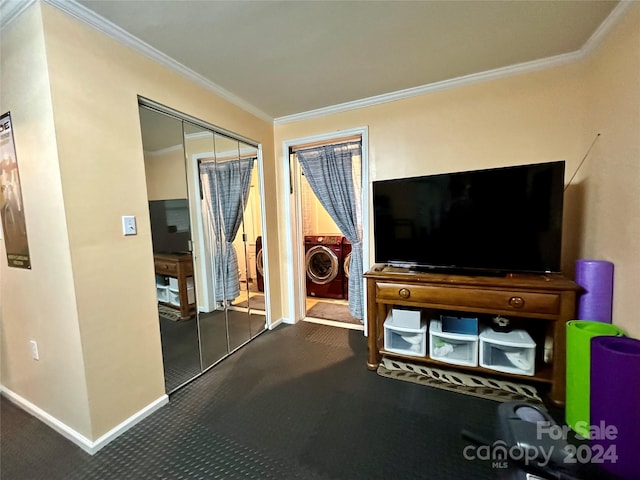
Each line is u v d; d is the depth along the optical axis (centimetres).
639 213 132
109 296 146
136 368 160
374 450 137
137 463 133
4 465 134
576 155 191
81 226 133
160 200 179
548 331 181
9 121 143
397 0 132
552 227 169
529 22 151
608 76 158
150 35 153
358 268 281
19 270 155
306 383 195
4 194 155
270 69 192
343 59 183
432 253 203
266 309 287
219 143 229
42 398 160
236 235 252
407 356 200
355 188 273
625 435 118
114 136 148
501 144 210
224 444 143
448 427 151
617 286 149
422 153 233
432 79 213
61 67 127
